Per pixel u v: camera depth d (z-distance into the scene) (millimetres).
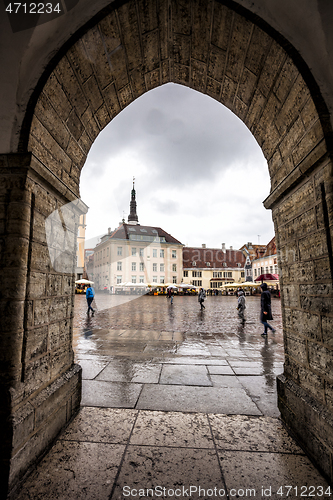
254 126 3326
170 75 3693
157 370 4227
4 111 1970
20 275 1866
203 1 2396
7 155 1899
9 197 1917
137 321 10055
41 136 2166
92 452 2127
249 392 3393
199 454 2109
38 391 2127
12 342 1818
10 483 1662
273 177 3082
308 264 2238
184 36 2955
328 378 1924
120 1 2215
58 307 2527
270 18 2162
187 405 3014
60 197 2504
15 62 1954
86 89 2678
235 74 3037
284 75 2328
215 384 3660
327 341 1943
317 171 2061
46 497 1667
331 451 1769
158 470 1914
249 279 50656
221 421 2656
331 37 1909
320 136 1983
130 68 3084
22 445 1800
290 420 2455
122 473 1883
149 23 2662
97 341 6324
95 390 3416
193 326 9016
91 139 3240
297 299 2455
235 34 2572
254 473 1894
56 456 2078
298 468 1959
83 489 1736
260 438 2355
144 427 2521
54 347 2441
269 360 4828
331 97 1970
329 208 1874
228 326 9148
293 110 2367
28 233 1957
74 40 2107
